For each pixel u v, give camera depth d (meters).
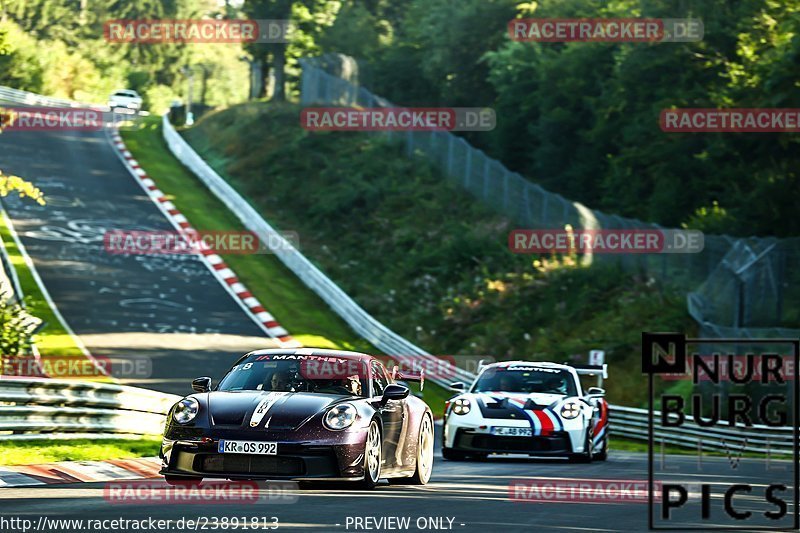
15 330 84.25
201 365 108.00
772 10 158.62
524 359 128.50
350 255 177.12
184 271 149.75
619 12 191.50
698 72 172.50
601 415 63.91
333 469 36.28
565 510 34.50
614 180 181.62
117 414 58.81
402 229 179.62
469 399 59.97
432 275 161.12
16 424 51.47
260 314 135.50
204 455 36.25
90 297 130.88
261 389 39.66
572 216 151.12
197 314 131.12
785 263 105.50
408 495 37.38
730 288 109.50
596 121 196.50
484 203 177.75
